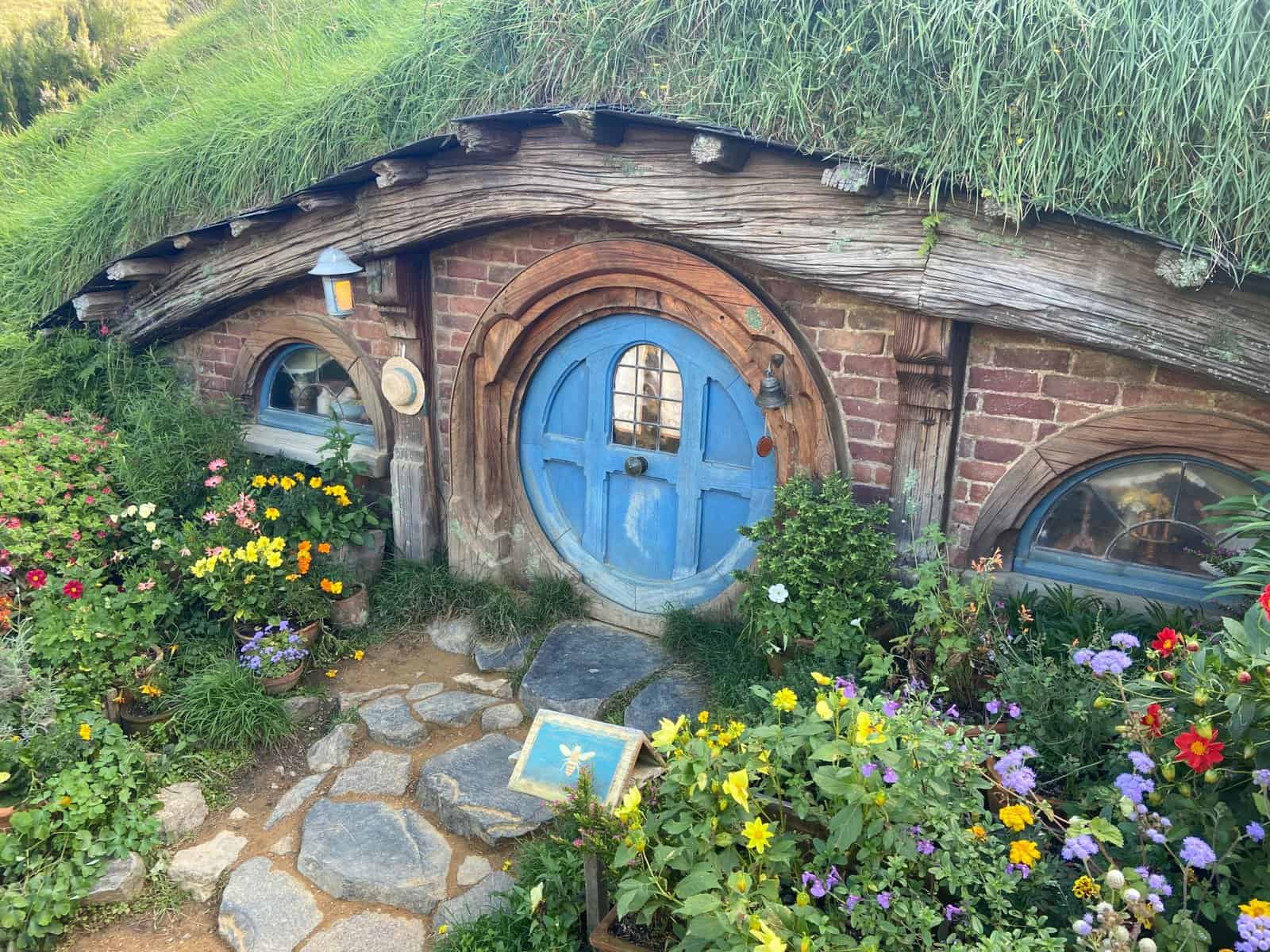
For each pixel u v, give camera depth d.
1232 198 3.29
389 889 3.77
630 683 4.87
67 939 3.69
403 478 5.91
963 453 4.22
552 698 4.77
